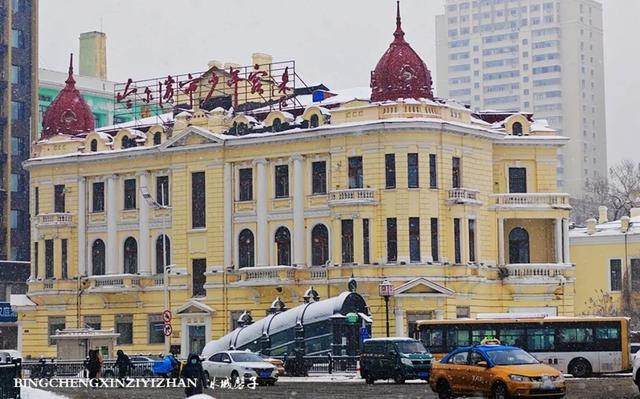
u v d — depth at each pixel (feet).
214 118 486.38
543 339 341.21
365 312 401.90
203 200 485.56
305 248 460.96
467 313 450.30
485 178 466.70
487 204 466.29
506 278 462.19
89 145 516.73
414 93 451.94
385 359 312.91
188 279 486.38
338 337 392.06
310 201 460.55
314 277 456.45
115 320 503.20
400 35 460.14
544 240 477.36
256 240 472.44
